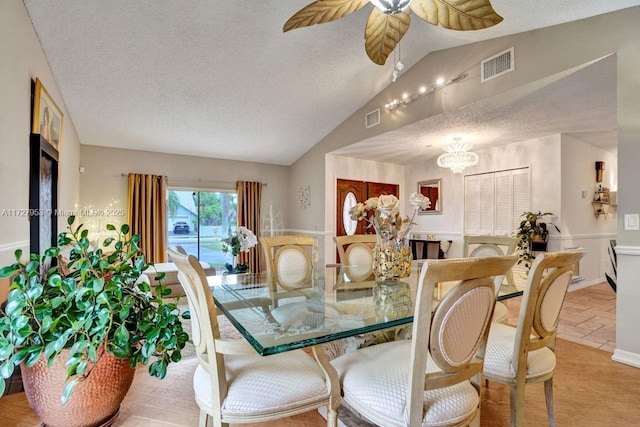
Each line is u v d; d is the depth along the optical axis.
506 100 3.29
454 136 4.65
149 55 3.29
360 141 4.89
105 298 1.42
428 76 3.81
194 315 1.32
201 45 3.23
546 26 2.78
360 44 3.48
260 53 3.45
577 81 2.86
